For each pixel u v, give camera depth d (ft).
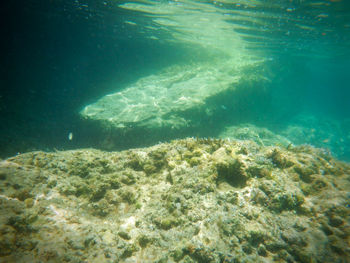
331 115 134.10
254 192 10.32
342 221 9.88
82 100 41.86
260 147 15.19
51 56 73.15
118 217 9.68
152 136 30.66
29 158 12.05
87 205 10.00
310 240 9.00
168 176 11.64
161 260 7.56
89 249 7.52
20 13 62.59
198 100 37.09
